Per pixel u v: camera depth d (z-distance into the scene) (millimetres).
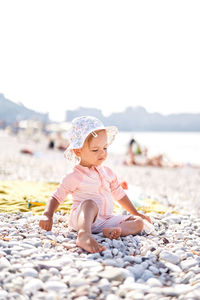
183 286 1923
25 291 1778
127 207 3158
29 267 2027
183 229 3236
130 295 1755
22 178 6480
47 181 6059
